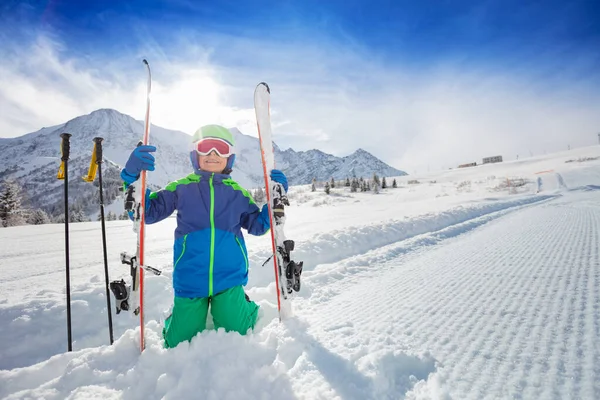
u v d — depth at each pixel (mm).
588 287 2596
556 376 1477
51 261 6168
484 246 4770
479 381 1490
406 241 5477
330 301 2877
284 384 1580
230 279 2119
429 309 2426
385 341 1920
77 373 1775
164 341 2076
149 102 2271
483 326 2053
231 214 2225
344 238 5707
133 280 2023
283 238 2400
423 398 1415
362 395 1475
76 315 2939
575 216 7414
